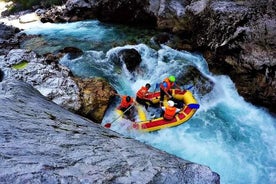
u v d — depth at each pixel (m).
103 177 2.21
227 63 9.66
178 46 11.66
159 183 2.44
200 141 7.55
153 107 8.38
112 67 10.09
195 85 9.62
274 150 7.34
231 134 7.87
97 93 8.03
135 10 13.57
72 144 2.64
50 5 18.12
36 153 2.17
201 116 8.57
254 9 9.56
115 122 7.75
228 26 9.66
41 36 13.37
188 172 2.69
